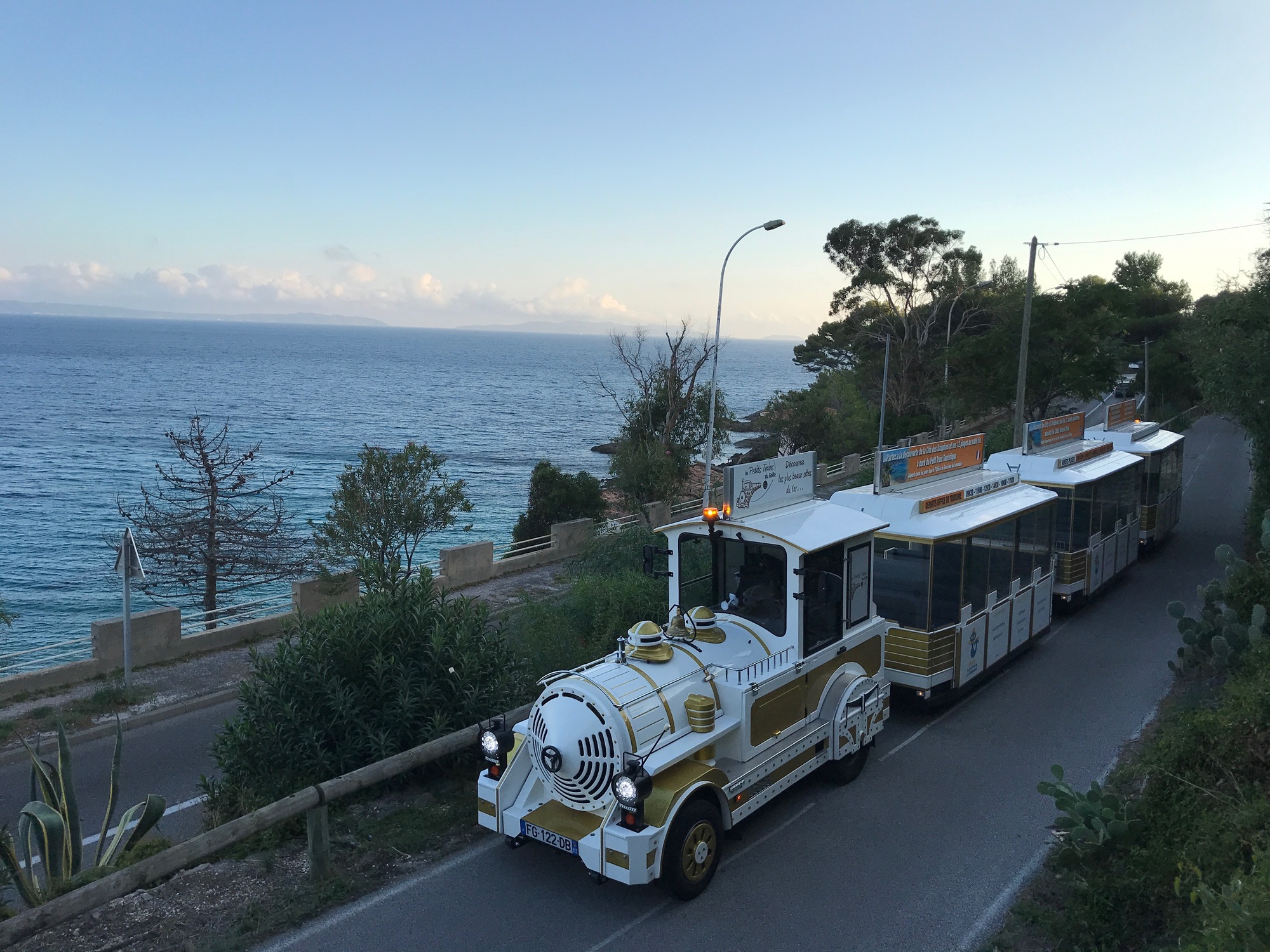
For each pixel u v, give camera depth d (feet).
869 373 167.02
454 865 24.11
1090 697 38.45
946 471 42.45
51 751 36.68
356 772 23.58
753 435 266.77
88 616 108.17
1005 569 40.09
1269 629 30.99
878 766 31.48
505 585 63.16
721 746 23.89
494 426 338.95
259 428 307.78
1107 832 21.08
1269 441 59.26
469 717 29.32
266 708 28.02
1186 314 216.74
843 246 174.50
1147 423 72.95
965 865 24.30
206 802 29.04
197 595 76.18
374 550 60.49
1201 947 15.05
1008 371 111.86
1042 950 19.92
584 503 94.53
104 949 19.84
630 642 24.16
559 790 22.24
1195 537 74.18
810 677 26.76
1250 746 22.30
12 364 633.20
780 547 25.88
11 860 21.54
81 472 207.41
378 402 433.89
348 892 22.54
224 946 19.92
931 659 34.71
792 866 24.26
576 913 21.76
